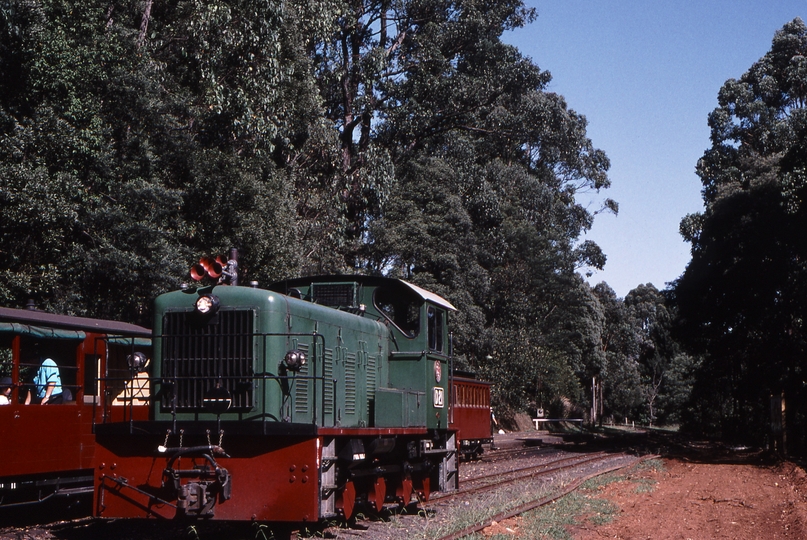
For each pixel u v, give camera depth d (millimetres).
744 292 29828
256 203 21500
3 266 16312
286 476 8391
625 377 75500
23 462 10656
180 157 20625
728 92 42469
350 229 33219
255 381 8977
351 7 31984
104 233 17125
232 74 22281
